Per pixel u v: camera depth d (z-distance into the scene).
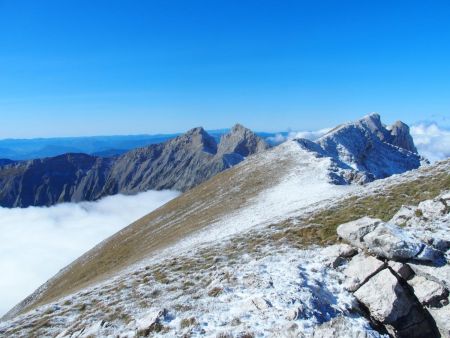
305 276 21.03
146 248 67.56
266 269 22.67
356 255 21.59
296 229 30.92
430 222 24.02
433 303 17.34
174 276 27.05
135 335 17.97
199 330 17.09
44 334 22.66
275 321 16.64
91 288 31.50
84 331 20.44
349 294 19.17
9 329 24.95
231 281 21.80
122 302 24.22
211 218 63.97
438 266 18.39
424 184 33.62
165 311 19.34
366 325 16.83
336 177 70.31
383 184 38.44
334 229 29.08
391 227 20.95
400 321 17.30
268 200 63.72
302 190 64.81
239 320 17.23
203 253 31.11
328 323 15.31
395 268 19.09
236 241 32.03
